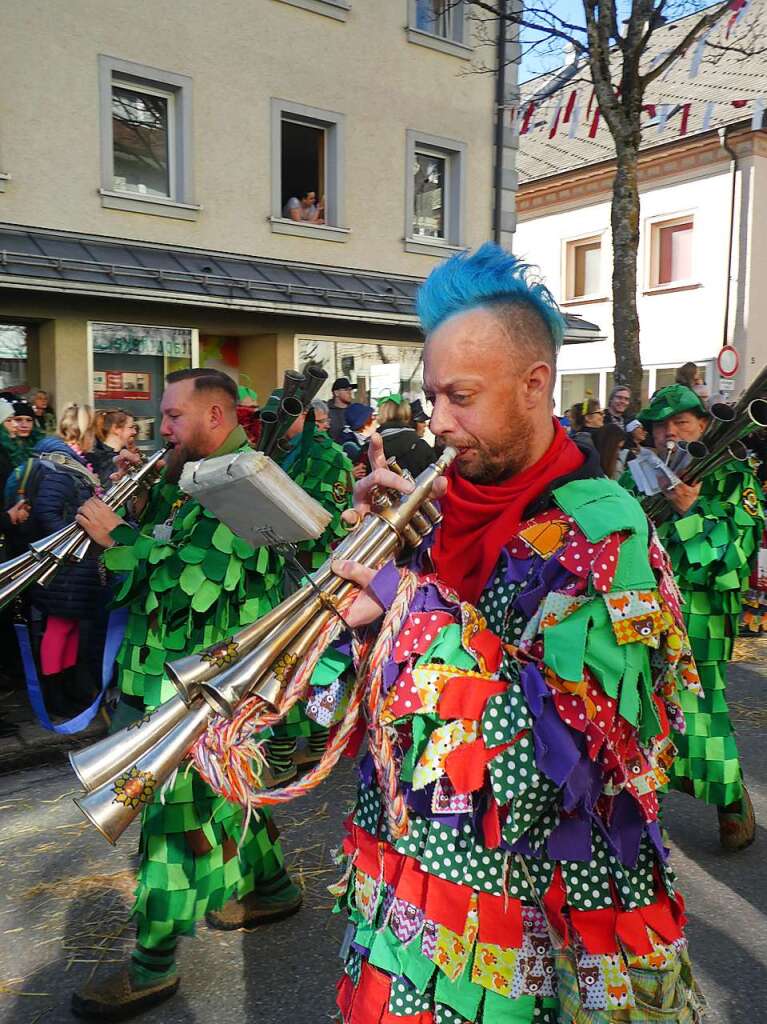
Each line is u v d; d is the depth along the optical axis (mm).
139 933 2391
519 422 1222
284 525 1305
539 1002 1222
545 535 1210
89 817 1119
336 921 2840
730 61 18156
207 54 10039
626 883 1248
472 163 12680
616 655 1132
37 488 4699
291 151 11164
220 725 1167
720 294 17047
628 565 1157
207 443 2498
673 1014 1258
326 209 11438
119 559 2316
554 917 1211
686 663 1291
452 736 1180
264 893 2812
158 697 2389
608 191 18453
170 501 2729
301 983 2531
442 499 1355
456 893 1232
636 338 9797
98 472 5359
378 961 1302
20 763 4238
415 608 1271
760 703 5062
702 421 3547
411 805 1255
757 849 3357
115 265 9062
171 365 9984
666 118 12609
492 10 10133
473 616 1234
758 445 6148
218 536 2324
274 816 3576
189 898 2332
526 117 12625
